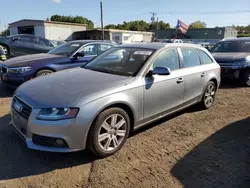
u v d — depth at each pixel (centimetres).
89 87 297
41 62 579
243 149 339
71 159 302
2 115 440
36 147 274
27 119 275
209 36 5238
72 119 264
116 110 301
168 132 390
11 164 288
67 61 612
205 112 493
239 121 447
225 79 786
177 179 269
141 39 4331
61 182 259
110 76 340
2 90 621
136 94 324
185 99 426
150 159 308
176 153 324
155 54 372
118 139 318
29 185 253
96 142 287
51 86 308
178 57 414
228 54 810
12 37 1079
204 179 269
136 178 269
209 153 326
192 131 396
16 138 350
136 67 354
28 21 3472
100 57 427
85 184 257
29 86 322
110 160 303
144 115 346
